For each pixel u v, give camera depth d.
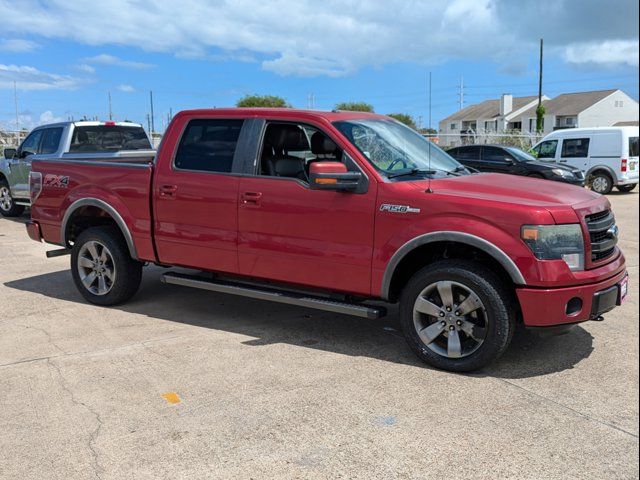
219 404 3.83
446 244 4.43
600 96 65.25
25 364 4.50
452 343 4.31
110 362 4.54
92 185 5.96
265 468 3.11
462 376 4.28
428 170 4.92
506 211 4.05
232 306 6.10
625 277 4.51
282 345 4.93
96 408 3.78
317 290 4.90
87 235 6.03
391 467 3.11
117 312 5.87
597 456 3.21
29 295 6.52
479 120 75.88
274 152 5.16
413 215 4.31
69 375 4.29
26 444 3.35
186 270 7.60
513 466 3.12
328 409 3.76
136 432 3.48
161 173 5.50
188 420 3.62
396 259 4.39
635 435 3.43
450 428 3.51
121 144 11.72
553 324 4.04
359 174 4.50
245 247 5.07
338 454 3.24
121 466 3.13
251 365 4.48
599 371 4.35
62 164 6.24
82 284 6.16
